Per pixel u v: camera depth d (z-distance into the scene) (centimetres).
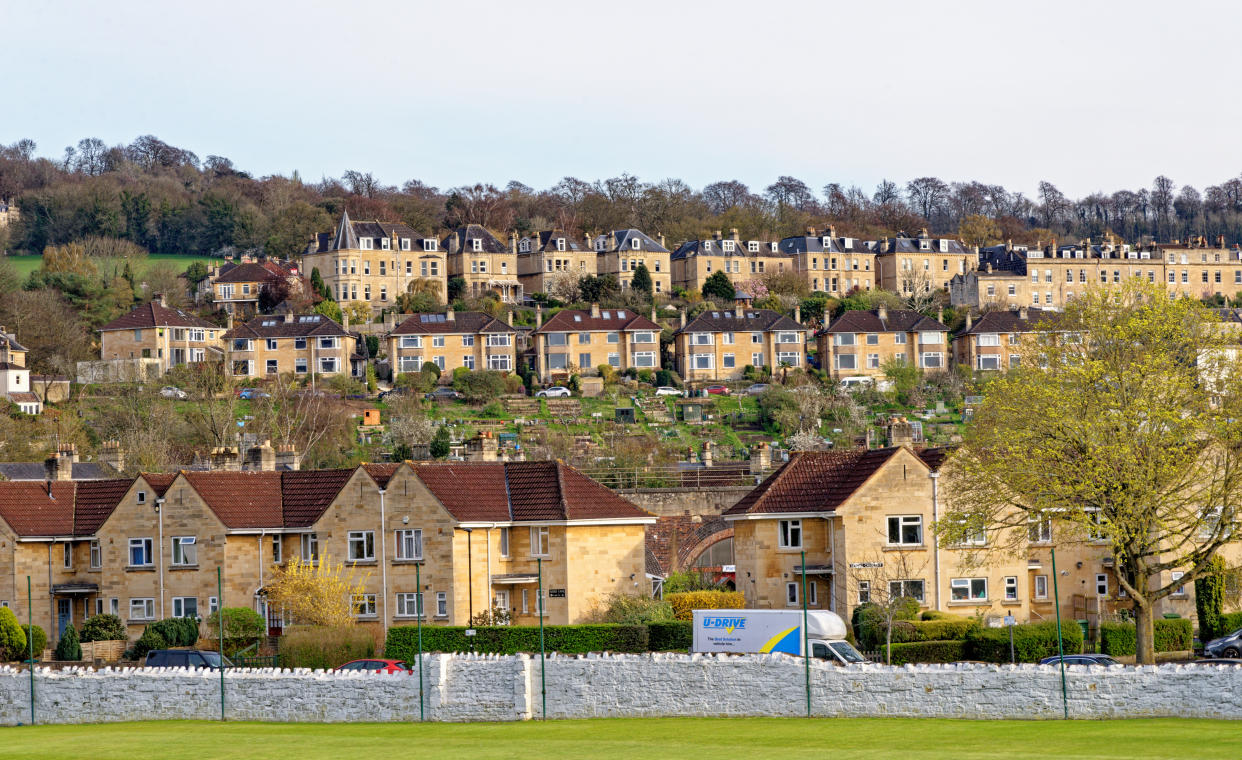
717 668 6469
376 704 6719
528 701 6581
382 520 9112
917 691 6222
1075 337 8556
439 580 8944
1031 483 7812
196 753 5831
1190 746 5194
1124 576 8325
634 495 11494
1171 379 7875
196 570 9381
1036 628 8162
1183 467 7700
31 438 16612
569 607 9044
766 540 9169
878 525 8919
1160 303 8394
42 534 9669
